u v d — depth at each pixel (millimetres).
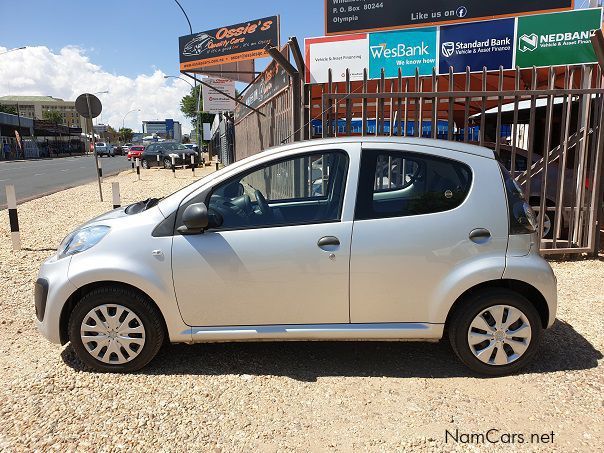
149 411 3131
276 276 3471
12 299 5375
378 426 2992
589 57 6500
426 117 12531
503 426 2979
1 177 25156
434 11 9008
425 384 3477
